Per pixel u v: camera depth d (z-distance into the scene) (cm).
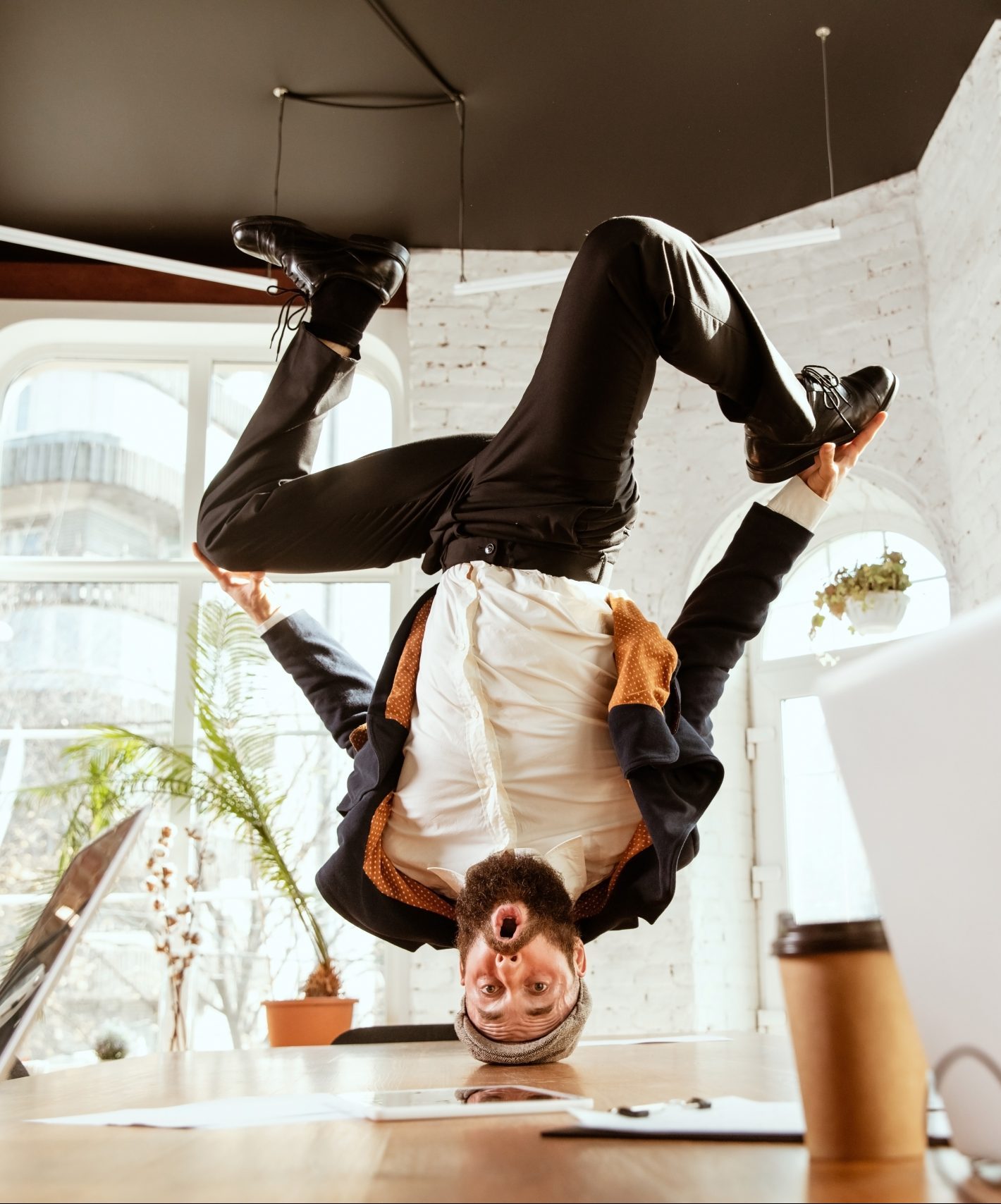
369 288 235
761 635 532
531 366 535
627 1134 70
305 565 236
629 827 198
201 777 512
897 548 504
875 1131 61
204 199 521
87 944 495
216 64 442
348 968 497
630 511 217
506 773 194
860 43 426
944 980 58
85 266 562
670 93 451
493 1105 87
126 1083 133
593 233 196
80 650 541
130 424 574
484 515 211
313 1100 98
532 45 430
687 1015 465
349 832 203
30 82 452
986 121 415
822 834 500
